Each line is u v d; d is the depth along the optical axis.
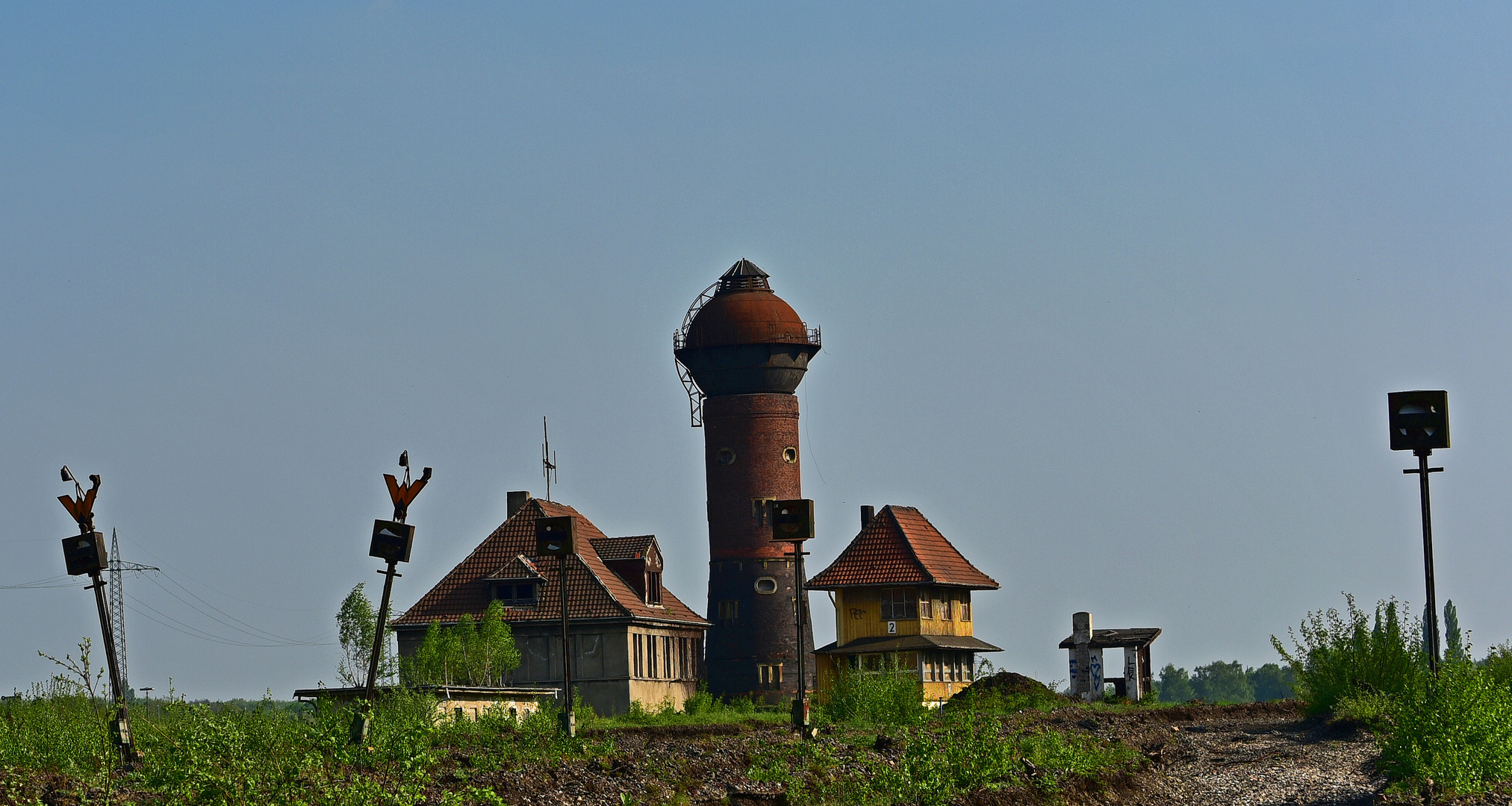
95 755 91.25
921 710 172.50
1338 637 158.88
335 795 77.62
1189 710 186.00
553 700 189.38
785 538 136.75
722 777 99.62
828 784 99.25
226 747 83.31
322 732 93.56
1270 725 159.75
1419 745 104.38
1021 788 101.00
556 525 121.56
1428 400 120.81
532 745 107.69
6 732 95.12
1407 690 108.56
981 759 101.94
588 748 112.12
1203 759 130.88
